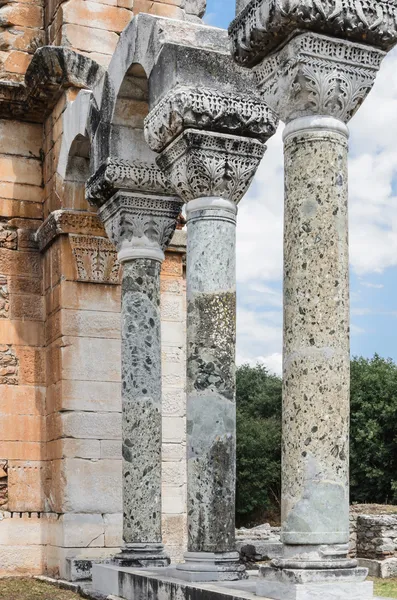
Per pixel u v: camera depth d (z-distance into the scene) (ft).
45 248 50.44
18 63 52.70
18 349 50.14
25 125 52.42
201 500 33.35
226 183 34.63
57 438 47.47
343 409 26.55
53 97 49.98
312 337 26.66
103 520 46.62
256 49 28.45
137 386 41.47
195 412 33.94
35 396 49.98
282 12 26.76
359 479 159.02
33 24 53.31
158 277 42.65
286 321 27.32
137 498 40.60
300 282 27.04
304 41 27.07
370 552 66.49
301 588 25.05
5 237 51.03
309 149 27.50
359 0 27.25
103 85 42.98
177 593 31.65
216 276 34.45
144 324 41.98
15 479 48.93
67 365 47.39
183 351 52.47
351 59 27.68
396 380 161.48
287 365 27.02
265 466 174.19
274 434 177.47
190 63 34.81
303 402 26.45
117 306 48.73
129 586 36.60
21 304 50.65
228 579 32.50
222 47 36.09
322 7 26.73
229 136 34.45
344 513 26.20
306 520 25.88
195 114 33.88
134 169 41.75
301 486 26.11
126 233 42.24
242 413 188.44
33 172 52.31
